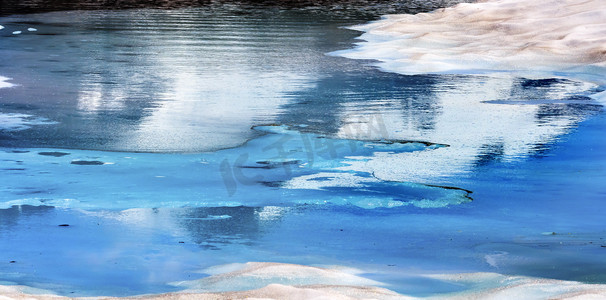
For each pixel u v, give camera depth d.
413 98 13.95
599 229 7.05
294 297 4.68
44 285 5.46
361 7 34.78
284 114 12.36
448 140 10.67
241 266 5.81
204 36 23.19
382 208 7.72
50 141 10.29
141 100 13.34
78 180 8.48
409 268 5.92
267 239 6.71
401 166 9.33
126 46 20.59
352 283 5.37
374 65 18.05
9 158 9.35
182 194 8.07
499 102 13.66
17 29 23.77
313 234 6.89
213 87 14.73
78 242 6.54
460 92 14.68
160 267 5.91
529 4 26.36
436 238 6.78
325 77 16.16
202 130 11.15
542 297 4.83
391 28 24.89
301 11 32.34
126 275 5.71
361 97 13.94
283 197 8.04
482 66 18.05
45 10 30.55
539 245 6.54
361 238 6.79
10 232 6.75
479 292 5.08
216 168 9.15
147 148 10.05
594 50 18.91
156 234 6.80
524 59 18.50
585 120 12.06
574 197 8.07
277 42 22.09
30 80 15.08
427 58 18.55
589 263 6.00
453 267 5.95
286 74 16.48
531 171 9.09
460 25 24.64
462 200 7.98
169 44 21.16
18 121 11.46
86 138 10.50
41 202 7.68
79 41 21.38
